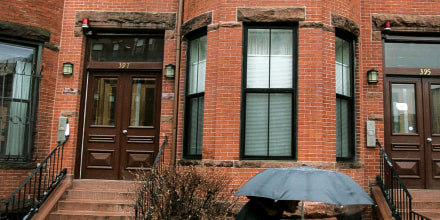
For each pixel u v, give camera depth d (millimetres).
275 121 6910
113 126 8195
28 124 7648
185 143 7621
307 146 6633
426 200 7262
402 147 7840
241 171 6680
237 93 6883
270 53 7121
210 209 5734
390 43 8242
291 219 6352
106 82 8391
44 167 7754
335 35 7418
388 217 6730
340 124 7367
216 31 7176
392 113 7996
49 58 8031
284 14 7023
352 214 6895
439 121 7988
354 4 7754
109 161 8086
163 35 8359
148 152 8055
